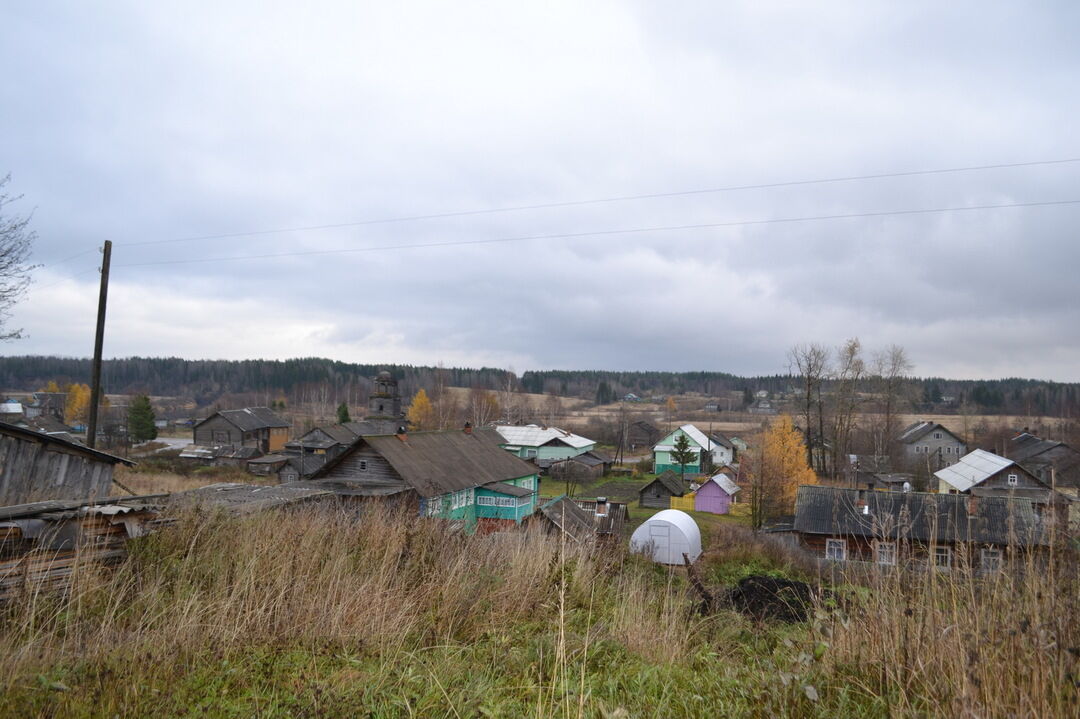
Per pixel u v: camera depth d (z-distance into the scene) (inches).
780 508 1560.0
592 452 3021.7
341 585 244.7
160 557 262.1
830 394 2203.5
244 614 212.1
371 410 2338.8
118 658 171.0
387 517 414.0
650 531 831.7
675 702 161.0
